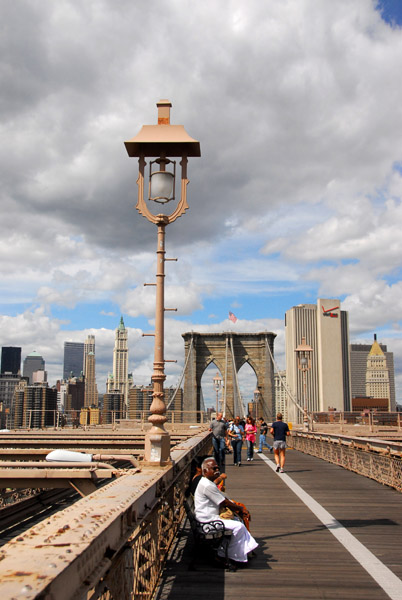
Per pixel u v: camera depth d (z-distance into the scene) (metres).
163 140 8.48
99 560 2.94
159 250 8.32
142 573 4.90
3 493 11.69
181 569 6.50
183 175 8.59
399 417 37.91
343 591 5.61
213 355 72.75
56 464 7.59
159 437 7.51
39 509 12.74
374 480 15.35
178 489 8.61
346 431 38.31
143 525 4.88
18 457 11.34
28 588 1.91
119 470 7.36
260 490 13.37
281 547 7.48
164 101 8.89
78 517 3.29
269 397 69.56
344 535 8.20
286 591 5.63
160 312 8.09
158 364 7.88
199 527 6.78
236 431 20.56
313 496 12.32
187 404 70.12
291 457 25.08
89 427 42.31
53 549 2.46
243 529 6.70
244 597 5.45
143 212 8.44
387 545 7.56
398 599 5.36
